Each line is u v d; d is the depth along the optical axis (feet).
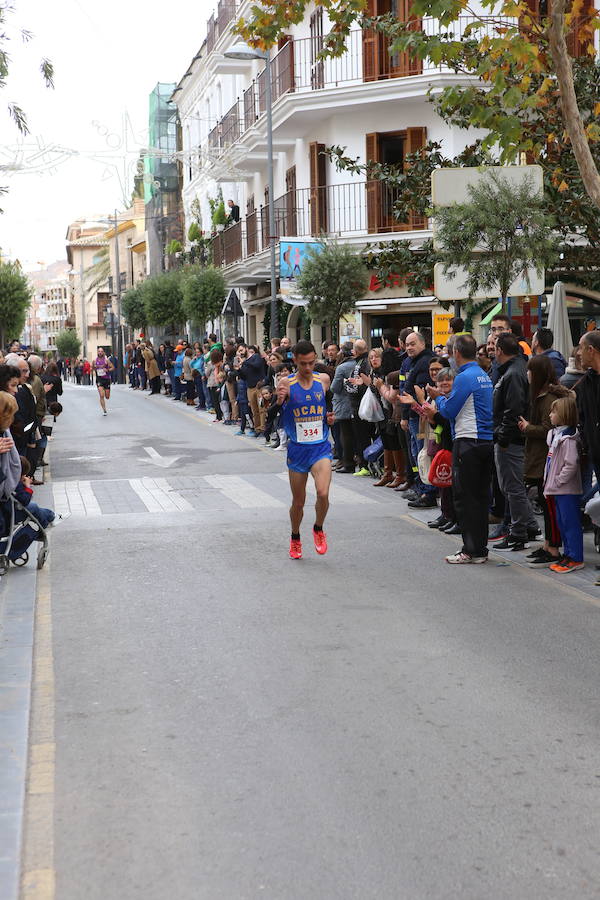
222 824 13.33
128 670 20.08
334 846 12.67
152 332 201.98
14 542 29.68
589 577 27.86
